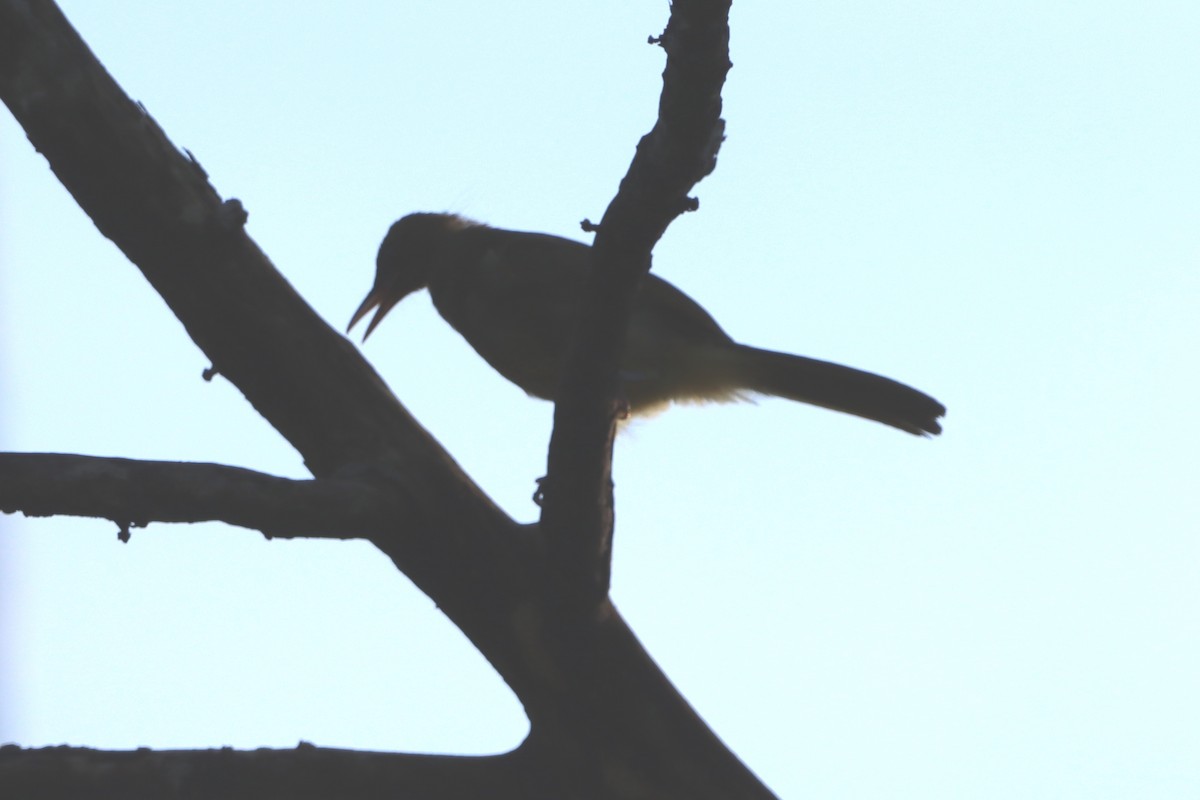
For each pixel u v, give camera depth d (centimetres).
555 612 839
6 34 839
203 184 869
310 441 866
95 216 858
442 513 835
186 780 805
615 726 866
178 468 739
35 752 804
